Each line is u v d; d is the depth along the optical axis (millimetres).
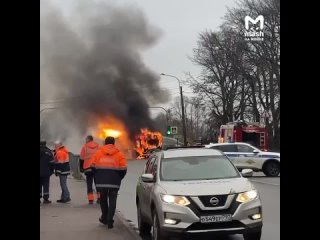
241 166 24625
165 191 7758
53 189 18891
